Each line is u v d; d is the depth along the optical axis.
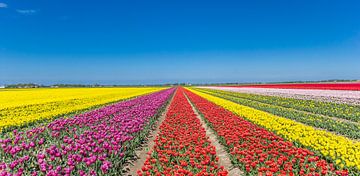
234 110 24.05
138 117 17.70
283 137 13.52
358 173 8.65
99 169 8.55
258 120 17.98
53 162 8.63
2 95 55.53
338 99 36.25
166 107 32.94
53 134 11.61
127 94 59.44
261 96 46.59
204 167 8.54
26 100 41.12
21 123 17.48
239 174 9.57
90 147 9.58
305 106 29.80
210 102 34.38
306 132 13.67
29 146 9.38
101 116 17.84
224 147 12.78
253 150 10.24
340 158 9.80
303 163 9.11
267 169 7.94
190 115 21.08
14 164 7.73
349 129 16.56
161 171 8.70
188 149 10.31
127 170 10.10
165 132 13.72
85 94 58.94
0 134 14.64
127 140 11.75
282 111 25.53
